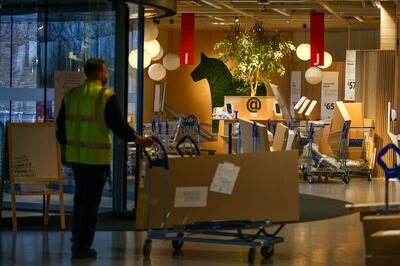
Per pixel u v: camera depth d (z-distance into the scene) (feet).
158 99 87.86
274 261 29.86
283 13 77.61
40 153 37.14
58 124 31.50
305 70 92.89
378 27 92.84
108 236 35.29
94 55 39.93
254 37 83.87
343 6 74.13
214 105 99.71
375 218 27.12
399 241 26.13
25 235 35.42
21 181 36.70
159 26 94.73
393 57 70.79
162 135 74.43
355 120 70.03
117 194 40.73
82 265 28.66
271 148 60.90
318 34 75.72
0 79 40.78
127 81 40.27
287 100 95.86
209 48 99.81
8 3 40.63
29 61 40.47
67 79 39.63
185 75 100.48
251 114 79.77
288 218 31.42
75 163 30.55
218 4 69.67
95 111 30.35
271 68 83.87
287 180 31.65
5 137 37.29
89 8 40.01
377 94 71.10
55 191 37.22
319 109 91.61
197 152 33.22
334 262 29.73
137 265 28.71
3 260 29.45
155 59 81.97
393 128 68.74
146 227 32.63
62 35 40.19
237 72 84.23
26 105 40.52
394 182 65.16
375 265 26.20
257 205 31.55
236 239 31.58
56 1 40.19
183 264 28.96
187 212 31.81
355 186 61.67
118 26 39.91
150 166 31.07
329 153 65.62
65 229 37.22
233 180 31.81
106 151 30.50
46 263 28.94
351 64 74.33
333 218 41.88
